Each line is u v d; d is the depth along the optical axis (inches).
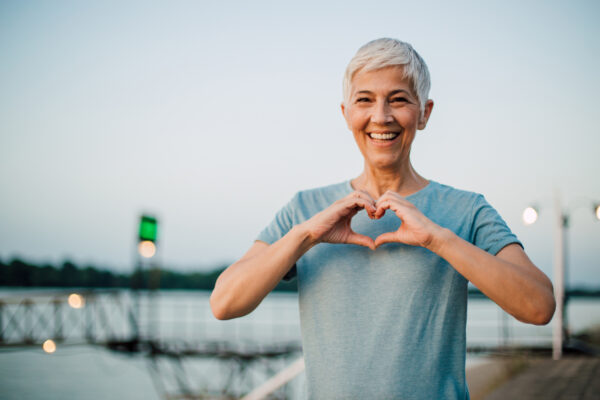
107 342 400.8
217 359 369.1
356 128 48.9
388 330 44.9
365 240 46.0
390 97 47.3
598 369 337.7
